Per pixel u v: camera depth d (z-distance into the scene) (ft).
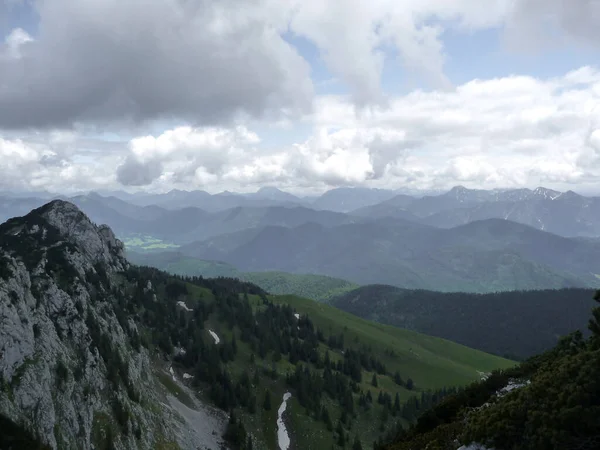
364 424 605.31
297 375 640.58
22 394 270.67
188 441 427.33
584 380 131.75
